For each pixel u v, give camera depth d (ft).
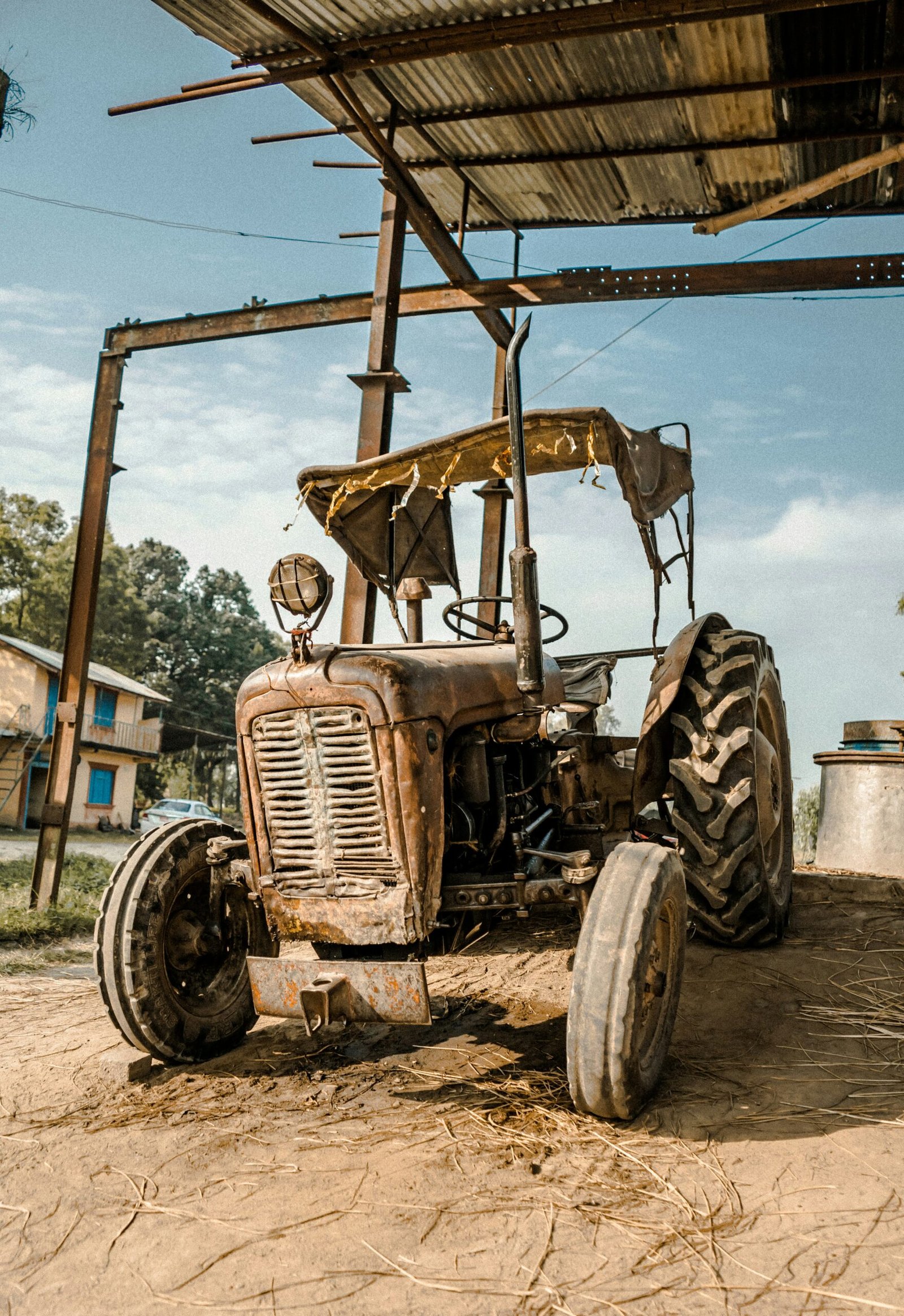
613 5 16.57
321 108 23.47
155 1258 6.75
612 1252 6.63
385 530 14.43
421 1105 9.63
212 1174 8.13
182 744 141.90
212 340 25.81
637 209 27.27
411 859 9.37
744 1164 7.91
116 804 110.32
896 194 24.73
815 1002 11.94
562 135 23.88
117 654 160.15
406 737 9.37
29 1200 7.77
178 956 11.45
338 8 17.89
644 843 9.87
